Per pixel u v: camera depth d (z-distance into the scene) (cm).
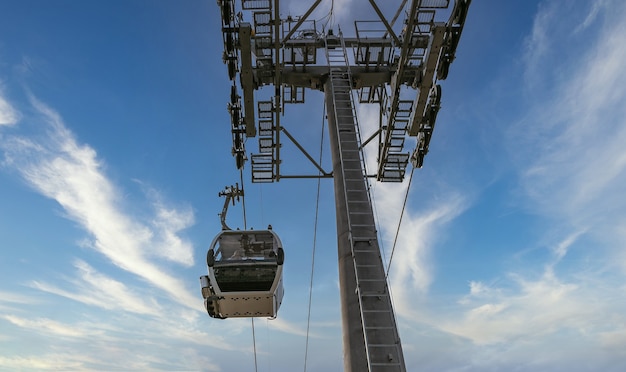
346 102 1630
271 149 1895
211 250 1558
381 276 1240
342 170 1449
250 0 1503
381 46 1747
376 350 1109
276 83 1658
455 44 1455
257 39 1659
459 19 1414
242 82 1623
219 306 1566
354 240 1298
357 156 1483
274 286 1525
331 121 1633
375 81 1788
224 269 1524
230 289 1520
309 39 1770
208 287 1538
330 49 1775
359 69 1777
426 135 1688
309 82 1784
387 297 1192
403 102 1686
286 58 1775
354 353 1156
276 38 1528
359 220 1348
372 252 1283
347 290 1255
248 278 1527
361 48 1756
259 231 1634
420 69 1653
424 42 1548
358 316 1204
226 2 1471
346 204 1362
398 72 1584
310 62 1780
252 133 1814
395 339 1127
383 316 1162
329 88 1716
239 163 1881
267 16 1575
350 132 1542
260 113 1775
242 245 1631
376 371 1076
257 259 1542
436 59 1497
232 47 1557
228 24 1507
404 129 1794
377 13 1527
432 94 1595
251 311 1606
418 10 1425
